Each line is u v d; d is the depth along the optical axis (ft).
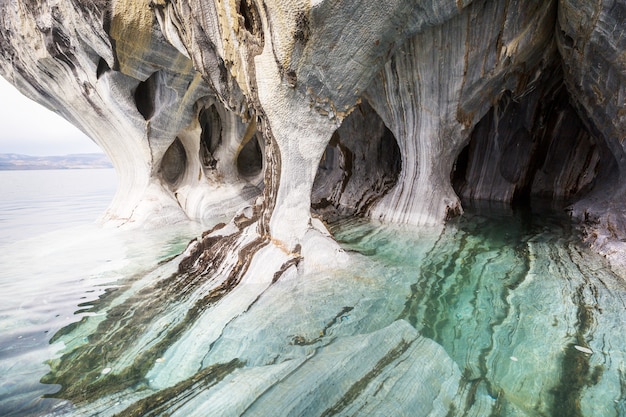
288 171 14.34
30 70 22.12
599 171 23.72
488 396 7.43
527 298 11.64
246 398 7.12
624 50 13.33
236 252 14.37
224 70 13.50
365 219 23.82
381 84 19.81
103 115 23.04
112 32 16.78
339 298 11.98
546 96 26.94
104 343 9.92
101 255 18.43
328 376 7.73
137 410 7.14
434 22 14.12
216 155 29.71
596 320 10.08
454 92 18.69
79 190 66.95
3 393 7.93
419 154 21.63
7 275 15.64
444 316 10.82
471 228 20.58
